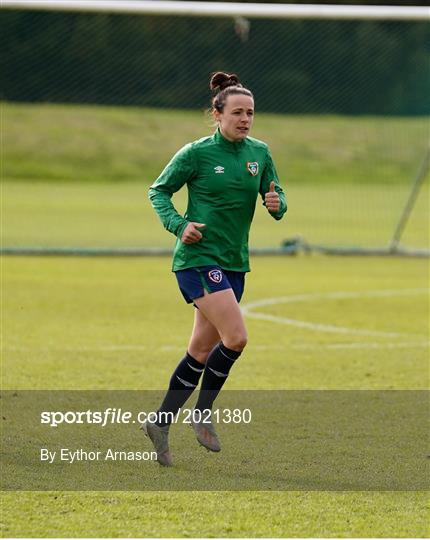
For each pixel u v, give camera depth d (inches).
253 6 2738.7
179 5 2701.8
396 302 2033.7
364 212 3914.9
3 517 794.2
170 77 4859.7
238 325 932.0
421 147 4950.8
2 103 4909.0
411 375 1370.6
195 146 944.3
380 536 763.4
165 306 1929.1
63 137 4847.4
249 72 5142.7
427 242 3211.1
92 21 4793.3
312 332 1694.1
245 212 952.3
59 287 2138.3
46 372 1353.3
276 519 798.5
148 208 3846.0
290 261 2684.5
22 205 3821.4
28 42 4781.0
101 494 858.1
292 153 4840.1
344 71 5305.1
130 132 4968.0
